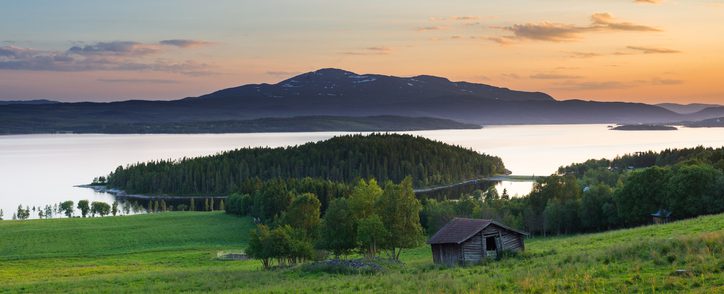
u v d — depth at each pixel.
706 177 93.56
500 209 129.75
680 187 94.19
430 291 36.56
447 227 58.41
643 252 39.66
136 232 135.62
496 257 55.59
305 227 89.19
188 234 134.62
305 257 76.12
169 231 137.88
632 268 35.59
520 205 130.88
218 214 167.00
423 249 97.06
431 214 127.56
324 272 55.84
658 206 99.31
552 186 126.50
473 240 55.44
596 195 113.00
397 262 61.78
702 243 38.38
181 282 57.69
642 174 100.81
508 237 58.16
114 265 93.12
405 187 73.81
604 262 39.66
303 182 188.62
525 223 122.19
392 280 43.44
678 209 94.81
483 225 56.00
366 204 76.31
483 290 34.78
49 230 136.62
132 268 87.31
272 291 43.84
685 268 33.53
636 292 30.92
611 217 108.31
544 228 118.75
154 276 64.56
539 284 34.38
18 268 91.69
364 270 54.56
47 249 116.00
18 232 134.00
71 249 116.06
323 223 80.06
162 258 102.06
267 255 74.38
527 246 73.44
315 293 41.47
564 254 49.41
